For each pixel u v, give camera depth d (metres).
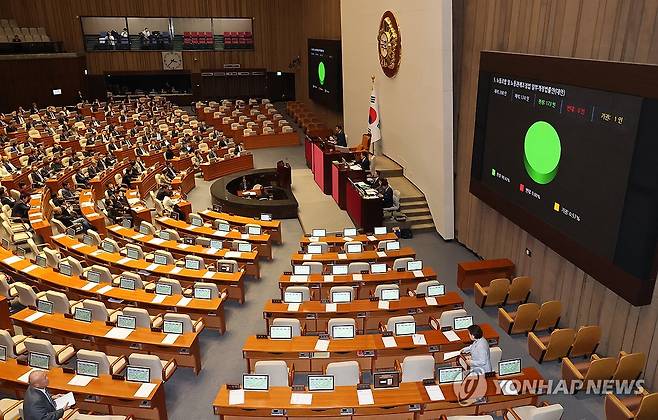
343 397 8.55
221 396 8.56
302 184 23.97
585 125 10.48
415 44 18.44
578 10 11.03
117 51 39.31
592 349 10.90
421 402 8.46
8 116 32.53
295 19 40.91
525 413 8.57
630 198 9.38
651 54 9.25
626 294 9.63
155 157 26.39
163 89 42.94
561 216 11.45
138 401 8.73
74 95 37.66
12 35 36.19
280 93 42.69
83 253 14.79
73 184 22.78
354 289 13.37
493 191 14.46
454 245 17.70
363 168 20.75
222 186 22.33
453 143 17.28
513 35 13.53
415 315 12.08
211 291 12.17
